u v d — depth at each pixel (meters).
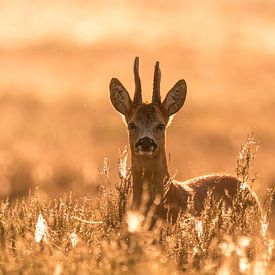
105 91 56.75
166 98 14.34
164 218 13.16
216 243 12.16
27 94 53.69
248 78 66.62
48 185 27.55
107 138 39.28
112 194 13.12
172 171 30.62
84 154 34.62
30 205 12.99
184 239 12.16
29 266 10.94
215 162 33.91
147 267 10.70
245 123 43.03
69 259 11.15
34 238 11.94
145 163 13.52
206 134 39.25
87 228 12.49
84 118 45.41
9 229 12.38
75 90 56.44
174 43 92.56
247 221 13.00
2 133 39.94
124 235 12.12
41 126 42.47
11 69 70.94
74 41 89.31
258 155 34.06
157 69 14.27
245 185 13.79
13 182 27.94
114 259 10.94
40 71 69.81
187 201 13.10
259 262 11.39
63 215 12.62
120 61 78.50
